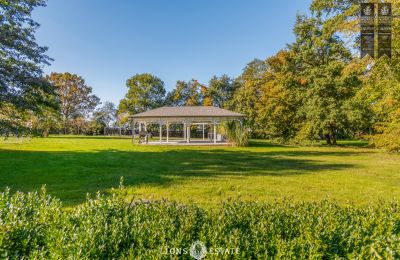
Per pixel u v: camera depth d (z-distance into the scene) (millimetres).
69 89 50562
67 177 7637
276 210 2645
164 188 6441
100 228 2100
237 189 6445
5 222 2086
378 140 15484
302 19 27406
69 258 1678
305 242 1930
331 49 24938
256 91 36188
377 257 1690
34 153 14266
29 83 11594
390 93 11188
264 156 14719
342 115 23453
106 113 67625
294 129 27719
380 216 2402
